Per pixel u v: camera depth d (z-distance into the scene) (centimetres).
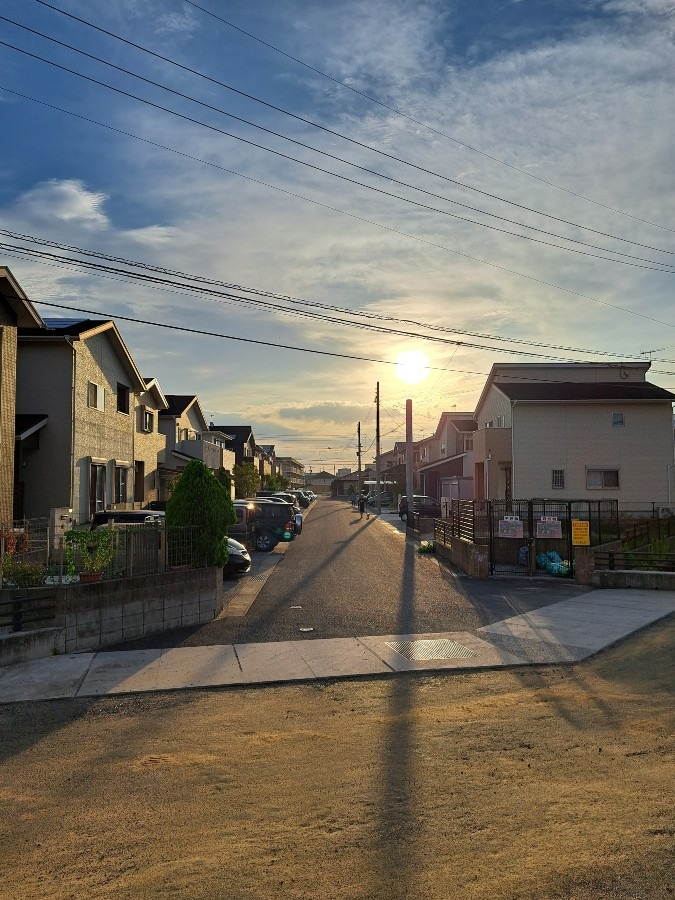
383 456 10762
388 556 2331
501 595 1521
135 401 2923
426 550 2427
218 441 5425
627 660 978
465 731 686
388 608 1368
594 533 2364
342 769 589
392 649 1040
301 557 2300
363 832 470
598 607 1366
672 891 389
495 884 400
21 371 2177
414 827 475
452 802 515
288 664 958
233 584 1688
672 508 3272
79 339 2194
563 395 3375
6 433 1655
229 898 392
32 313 1764
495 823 479
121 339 2567
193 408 4666
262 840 461
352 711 764
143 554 1176
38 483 2155
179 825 488
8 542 1151
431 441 6162
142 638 1118
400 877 410
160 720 741
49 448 2164
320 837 464
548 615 1291
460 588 1620
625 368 3778
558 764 591
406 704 787
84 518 2288
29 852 453
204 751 643
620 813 489
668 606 1373
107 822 495
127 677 900
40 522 1747
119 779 578
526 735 671
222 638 1116
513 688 850
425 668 938
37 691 845
